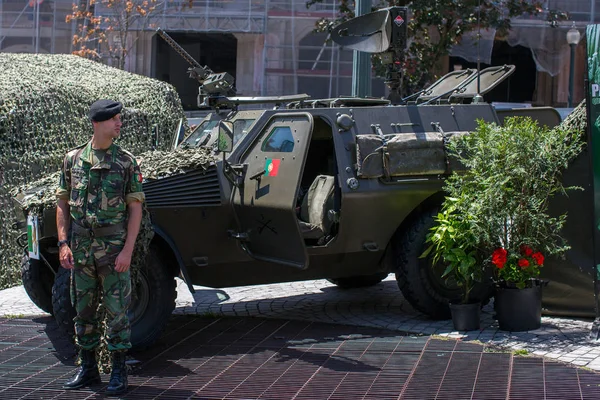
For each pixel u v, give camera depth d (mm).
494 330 7133
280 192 6734
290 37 26328
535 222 6871
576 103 26656
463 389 5539
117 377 5664
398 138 7316
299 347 6738
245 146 7227
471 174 7207
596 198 6734
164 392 5664
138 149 12305
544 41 25938
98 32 24641
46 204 6512
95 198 5605
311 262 7445
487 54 24781
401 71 8148
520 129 6965
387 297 8828
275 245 6969
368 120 7430
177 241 6969
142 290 6629
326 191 7465
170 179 6910
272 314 8078
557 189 7102
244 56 26609
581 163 7484
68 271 6434
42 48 26391
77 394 5668
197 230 7031
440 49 18375
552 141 6938
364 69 10680
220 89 7801
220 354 6590
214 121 8258
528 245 7012
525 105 20578
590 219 7430
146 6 23859
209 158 7148
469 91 8492
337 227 7355
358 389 5609
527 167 6887
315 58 26438
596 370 5887
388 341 6863
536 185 6961
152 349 6789
